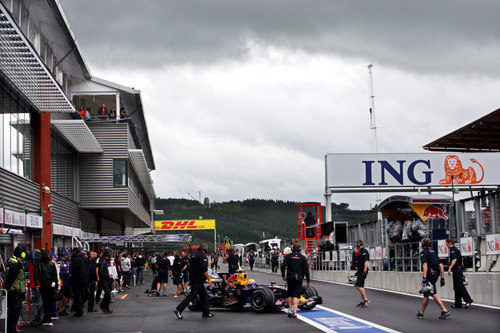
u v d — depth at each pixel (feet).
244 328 40.70
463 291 51.78
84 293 56.39
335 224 108.47
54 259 49.52
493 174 120.88
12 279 39.34
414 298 63.46
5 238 67.72
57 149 99.40
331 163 121.60
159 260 76.18
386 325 40.81
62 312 52.65
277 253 141.79
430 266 44.29
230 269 87.76
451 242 52.39
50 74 63.46
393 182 121.29
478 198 68.03
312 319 45.42
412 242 75.82
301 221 139.54
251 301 51.96
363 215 103.50
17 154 74.49
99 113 118.52
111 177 113.91
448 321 42.63
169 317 49.57
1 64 59.47
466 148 115.24
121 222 168.76
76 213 111.34
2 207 66.39
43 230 82.79
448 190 121.08
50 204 85.92
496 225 63.98
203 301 48.65
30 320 48.03
